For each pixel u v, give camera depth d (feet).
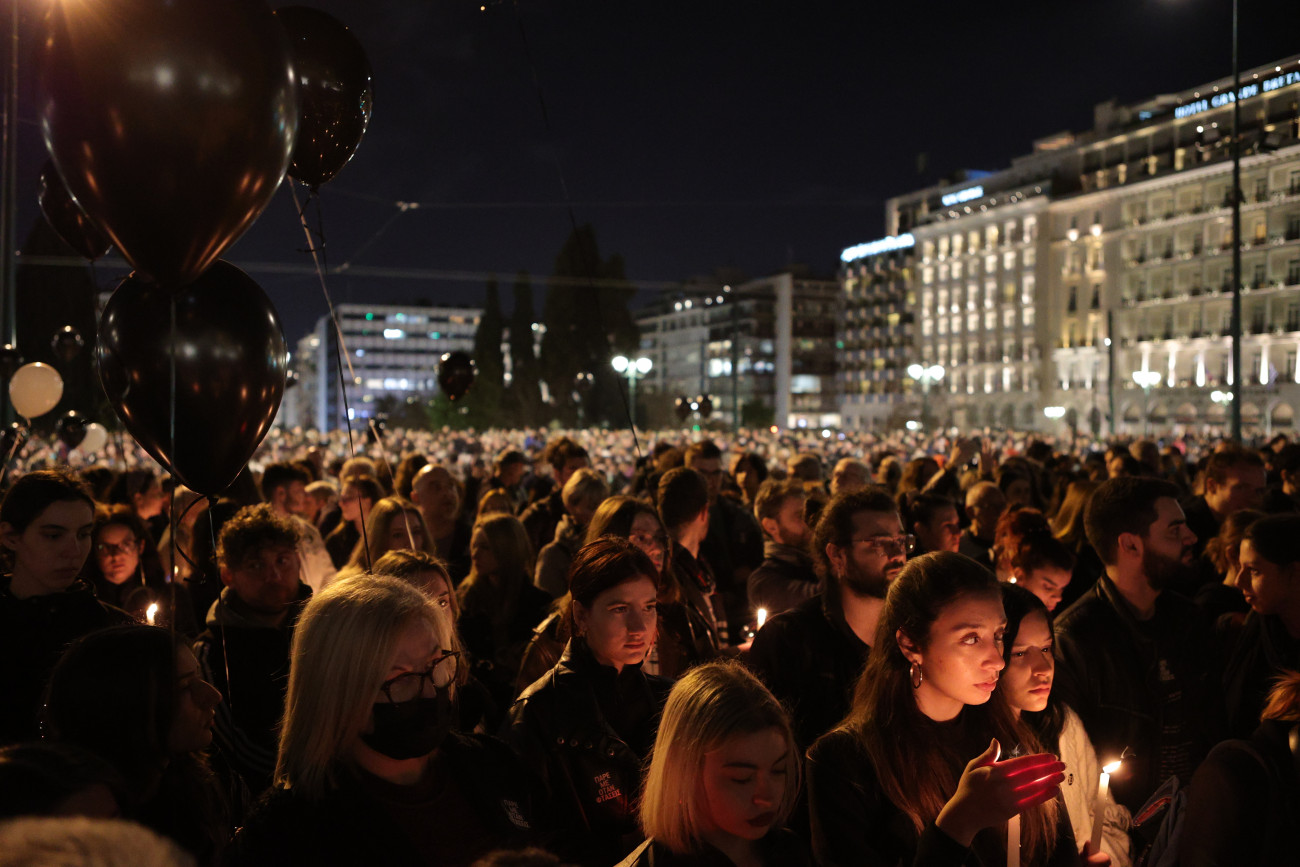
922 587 8.27
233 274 9.29
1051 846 8.38
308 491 25.21
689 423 293.84
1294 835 7.93
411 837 6.98
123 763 7.57
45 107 7.11
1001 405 285.23
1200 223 232.94
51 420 52.95
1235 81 56.49
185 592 16.51
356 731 6.81
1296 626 11.59
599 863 9.06
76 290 91.50
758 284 392.06
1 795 5.52
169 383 8.66
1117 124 262.06
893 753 8.21
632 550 10.28
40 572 10.96
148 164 7.00
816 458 27.12
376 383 490.49
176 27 6.86
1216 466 20.56
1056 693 10.41
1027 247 278.67
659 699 10.78
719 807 6.87
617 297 241.96
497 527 15.55
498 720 12.16
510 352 253.65
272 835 6.72
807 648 11.30
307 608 7.30
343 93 10.44
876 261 342.85
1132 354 249.96
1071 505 18.76
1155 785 11.20
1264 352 219.61
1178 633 11.83
